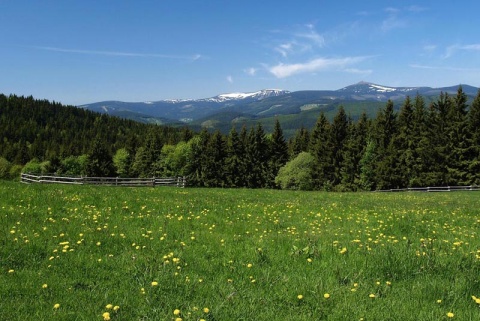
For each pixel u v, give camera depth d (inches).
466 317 229.9
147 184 1728.6
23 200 674.8
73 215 567.8
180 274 309.7
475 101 2888.8
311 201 1008.9
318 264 339.3
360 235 479.8
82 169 5467.5
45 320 225.8
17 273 303.1
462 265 325.1
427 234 507.8
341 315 235.6
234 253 380.5
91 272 315.3
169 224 527.8
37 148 7313.0
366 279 301.1
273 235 470.9
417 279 300.2
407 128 3196.4
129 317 233.5
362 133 3676.2
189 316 227.8
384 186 3206.2
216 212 666.2
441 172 2940.5
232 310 241.8
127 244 414.9
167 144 5442.9
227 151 4183.1
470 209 855.1
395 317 232.1
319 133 4013.3
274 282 295.3
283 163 4133.9
